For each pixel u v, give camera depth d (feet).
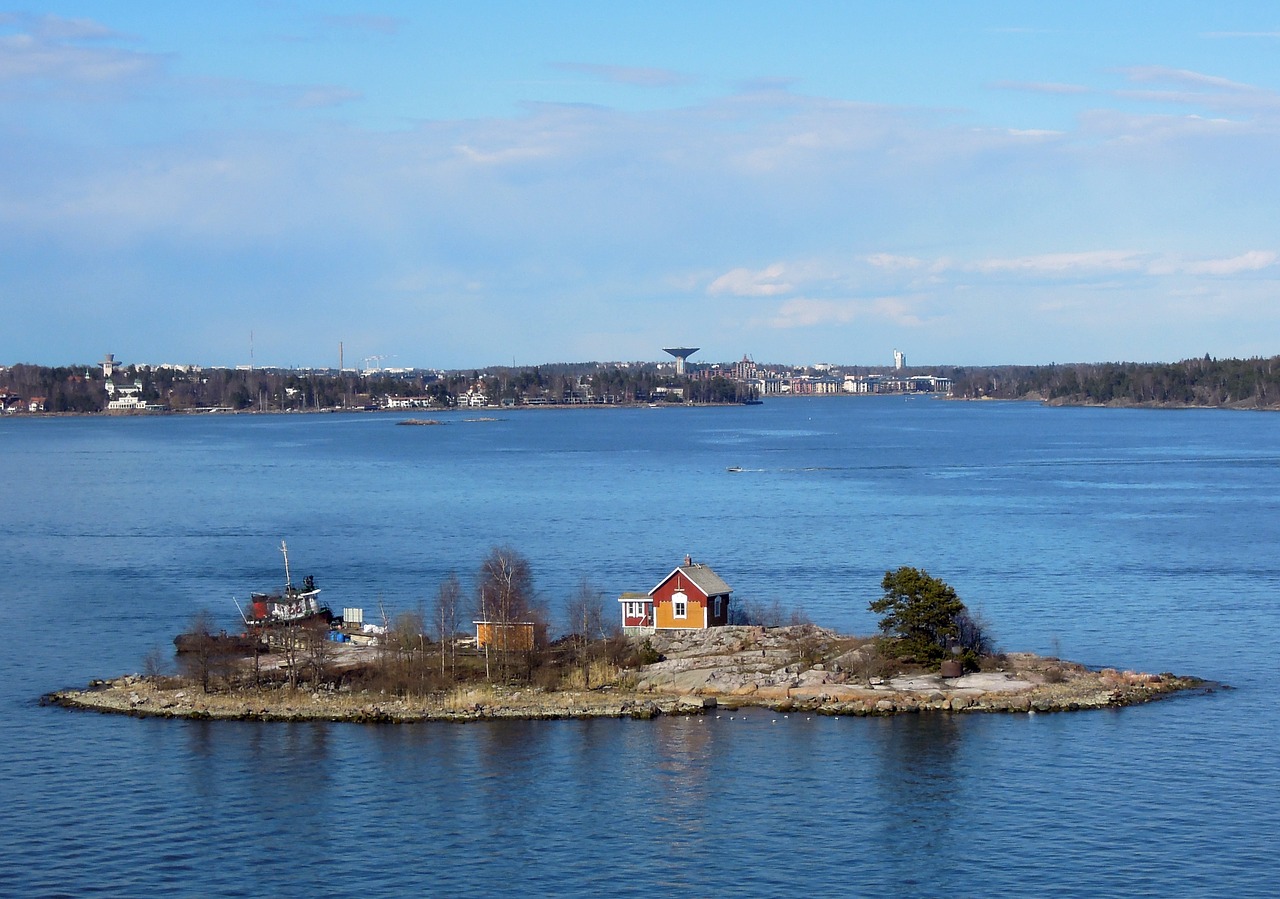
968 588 607.78
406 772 352.90
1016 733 378.12
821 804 330.95
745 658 441.68
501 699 407.23
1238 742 371.15
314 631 442.09
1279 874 292.61
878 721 388.98
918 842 309.83
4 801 335.47
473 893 288.30
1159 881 290.35
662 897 286.25
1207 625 523.29
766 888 289.53
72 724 393.29
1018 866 297.94
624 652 444.96
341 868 299.99
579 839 313.53
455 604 498.28
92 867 300.81
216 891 289.74
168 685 424.87
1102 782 342.85
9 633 518.37
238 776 351.05
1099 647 486.79
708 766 355.36
